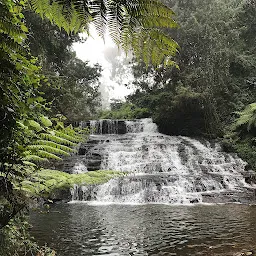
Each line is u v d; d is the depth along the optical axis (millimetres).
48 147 2469
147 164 12617
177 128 18953
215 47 16938
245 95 18469
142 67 19844
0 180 2529
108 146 15070
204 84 17047
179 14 17125
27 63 1717
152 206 8773
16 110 1692
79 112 19906
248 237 5445
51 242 5172
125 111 24703
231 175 11641
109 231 5914
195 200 9344
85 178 3553
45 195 3100
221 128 17234
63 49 14828
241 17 20391
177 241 5293
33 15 10609
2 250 2875
